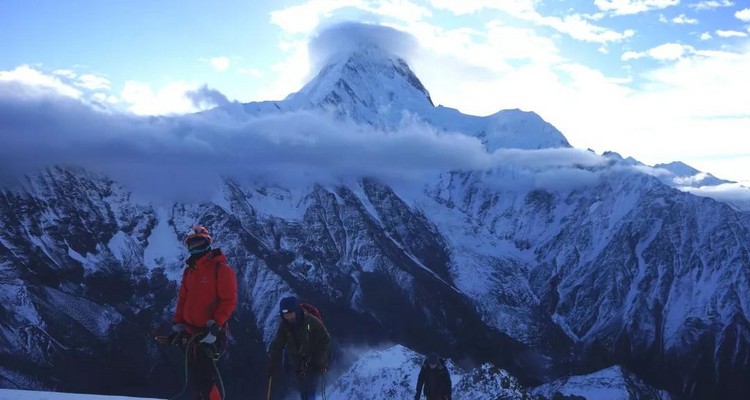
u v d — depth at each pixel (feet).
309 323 42.16
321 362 42.29
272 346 42.83
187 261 36.65
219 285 36.01
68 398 52.16
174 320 36.96
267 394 42.75
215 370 36.22
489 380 192.85
